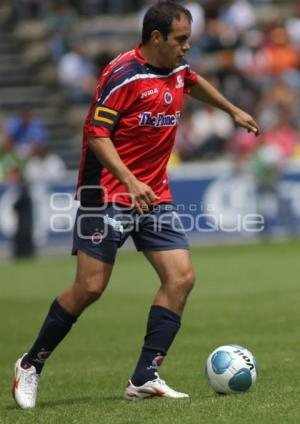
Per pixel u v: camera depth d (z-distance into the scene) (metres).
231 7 105.19
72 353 36.16
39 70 106.00
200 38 102.56
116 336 40.00
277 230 82.19
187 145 91.38
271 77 100.62
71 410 23.73
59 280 60.25
